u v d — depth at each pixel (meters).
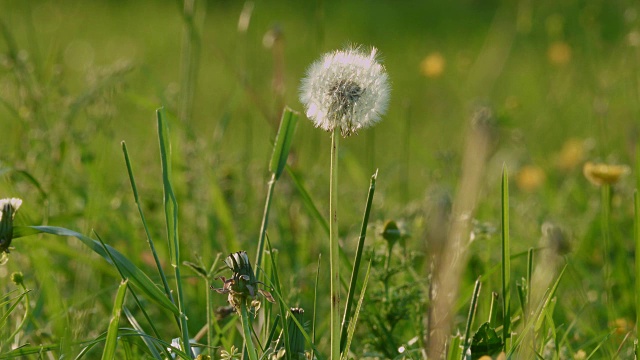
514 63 6.02
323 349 2.34
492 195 3.29
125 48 7.79
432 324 2.23
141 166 3.28
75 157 3.04
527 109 5.20
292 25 9.27
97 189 2.70
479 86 5.21
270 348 2.14
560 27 4.87
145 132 4.04
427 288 2.32
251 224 2.91
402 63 7.67
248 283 2.10
